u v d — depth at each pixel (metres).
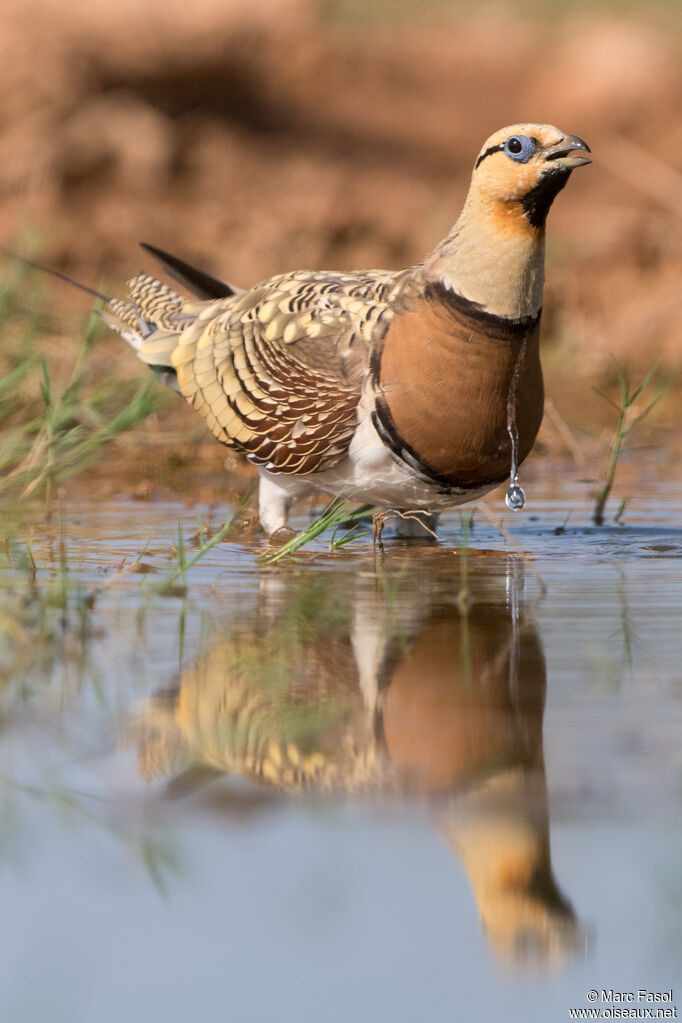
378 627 11.05
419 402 13.65
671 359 25.92
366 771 8.23
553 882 7.16
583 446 21.72
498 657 10.19
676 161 37.75
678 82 41.72
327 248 30.38
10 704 9.25
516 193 13.21
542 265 13.59
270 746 8.63
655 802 7.71
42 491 17.86
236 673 9.89
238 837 7.54
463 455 13.84
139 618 11.27
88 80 33.06
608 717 8.90
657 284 29.36
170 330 16.19
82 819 7.79
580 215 33.44
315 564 13.73
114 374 21.31
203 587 12.55
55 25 32.69
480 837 7.48
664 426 23.00
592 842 7.41
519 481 19.23
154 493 18.16
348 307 14.32
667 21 48.94
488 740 8.54
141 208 30.47
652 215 32.41
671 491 18.25
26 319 22.83
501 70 44.88
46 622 11.19
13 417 19.62
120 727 8.89
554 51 45.66
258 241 29.97
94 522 16.03
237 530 15.62
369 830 7.59
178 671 9.91
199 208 31.17
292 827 7.64
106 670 9.97
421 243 30.78
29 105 31.95
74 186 30.91
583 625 11.09
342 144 37.53
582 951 6.82
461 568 13.53
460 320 13.47
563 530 15.60
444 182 36.25
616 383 25.17
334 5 45.12
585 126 41.19
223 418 15.05
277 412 14.52
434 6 49.59
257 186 32.78
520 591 12.40
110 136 31.52
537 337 13.92
